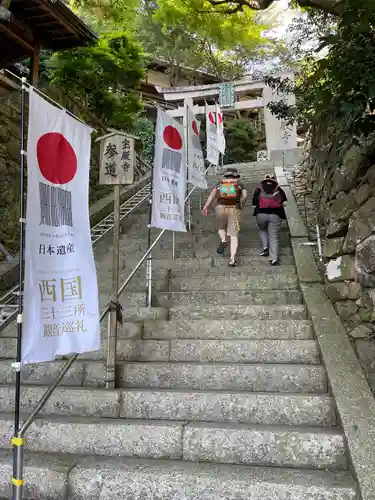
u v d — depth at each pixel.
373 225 3.32
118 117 9.02
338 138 3.97
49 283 2.17
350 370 2.83
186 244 5.80
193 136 5.17
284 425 2.62
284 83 5.40
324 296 3.94
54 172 2.30
